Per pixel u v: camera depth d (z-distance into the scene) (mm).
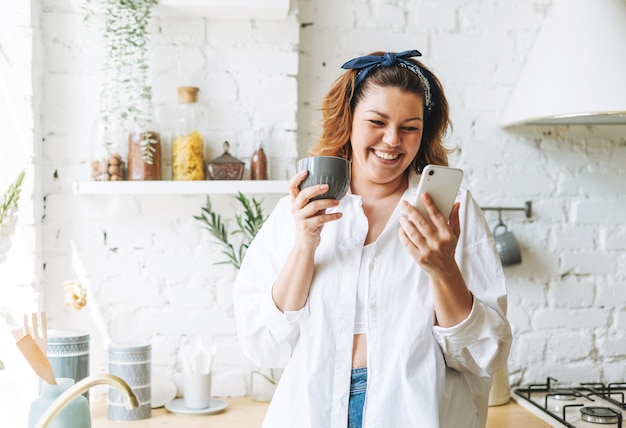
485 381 1527
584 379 2479
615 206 2492
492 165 2449
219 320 2320
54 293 2260
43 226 2248
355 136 1475
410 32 2404
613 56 2100
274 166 2309
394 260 1462
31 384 2182
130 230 2289
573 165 2477
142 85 2225
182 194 2297
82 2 2152
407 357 1405
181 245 2307
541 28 2387
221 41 2283
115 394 2068
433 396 1394
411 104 1424
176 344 2309
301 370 1489
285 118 2309
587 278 2482
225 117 2289
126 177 2209
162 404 2213
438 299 1376
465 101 2438
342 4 2377
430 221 1366
